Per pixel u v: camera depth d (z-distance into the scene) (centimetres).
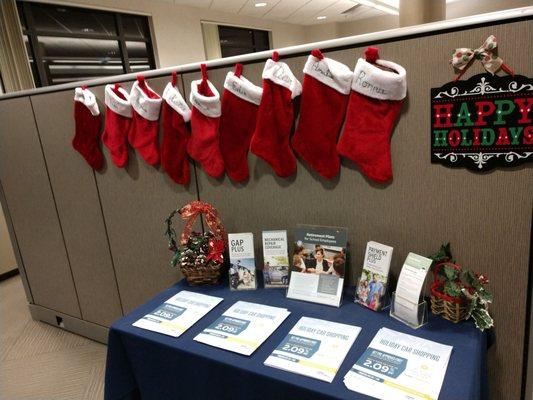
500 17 99
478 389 98
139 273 207
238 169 153
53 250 238
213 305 135
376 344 104
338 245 132
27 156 226
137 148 175
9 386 203
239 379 103
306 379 94
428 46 110
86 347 235
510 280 116
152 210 189
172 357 116
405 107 117
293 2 650
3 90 368
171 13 580
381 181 125
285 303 132
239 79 140
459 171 115
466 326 110
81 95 184
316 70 123
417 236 127
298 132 132
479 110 107
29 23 423
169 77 163
